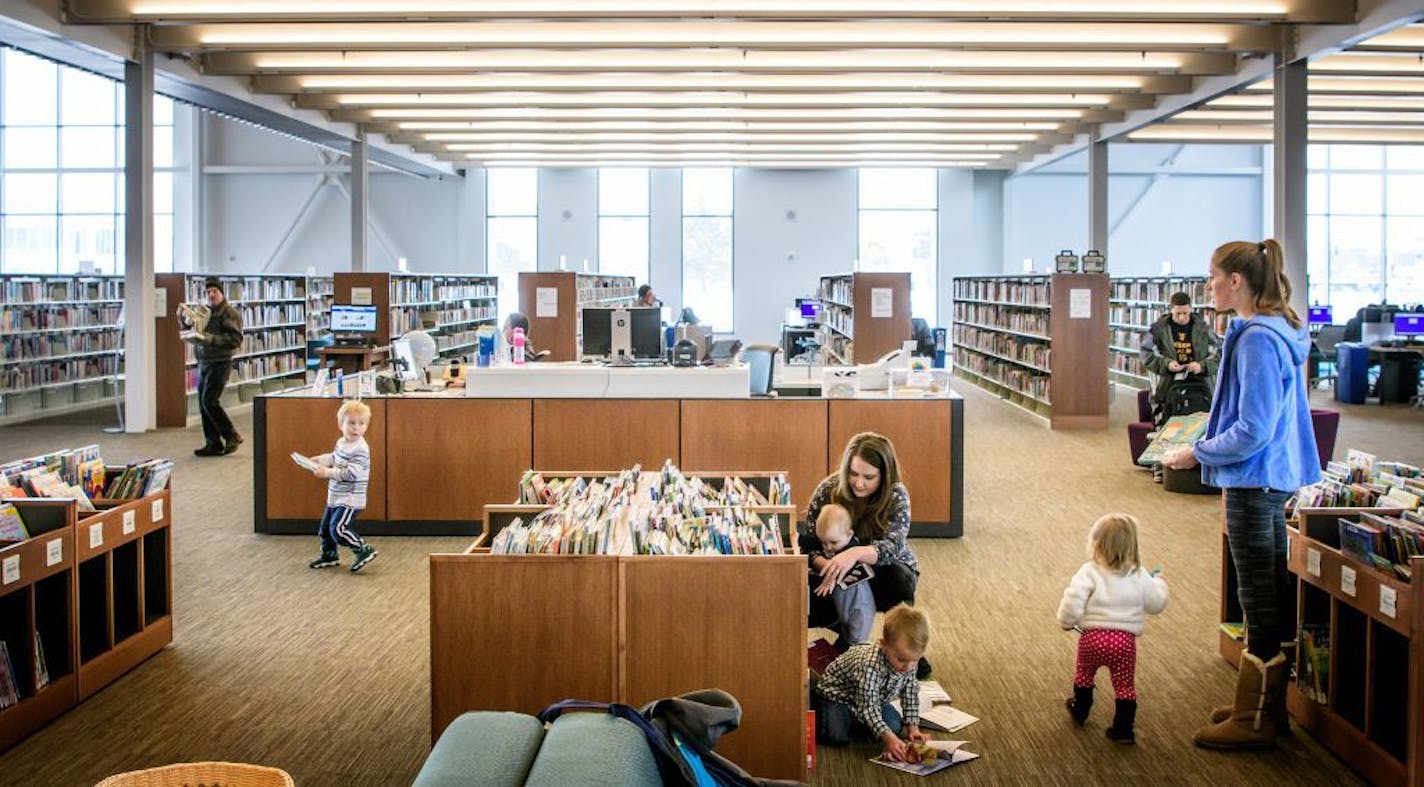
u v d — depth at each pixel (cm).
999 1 884
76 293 1453
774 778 343
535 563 343
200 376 1030
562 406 701
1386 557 347
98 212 2075
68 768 359
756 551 352
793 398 704
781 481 468
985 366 1689
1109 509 801
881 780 352
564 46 1012
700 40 1000
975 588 584
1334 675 375
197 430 1214
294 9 932
